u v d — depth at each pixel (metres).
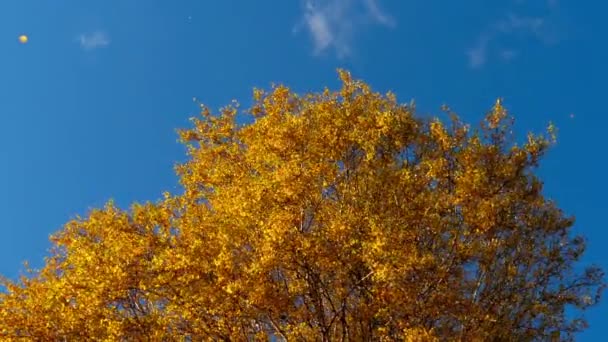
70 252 16.88
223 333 14.04
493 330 15.67
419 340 13.33
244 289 13.26
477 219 15.20
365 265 13.92
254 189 14.12
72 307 14.14
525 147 17.14
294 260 13.66
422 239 15.77
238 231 13.80
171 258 13.69
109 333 13.52
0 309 14.93
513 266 16.75
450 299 14.61
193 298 13.47
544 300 17.03
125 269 13.91
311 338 14.33
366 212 14.91
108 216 15.85
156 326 13.86
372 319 14.72
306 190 14.27
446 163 16.59
